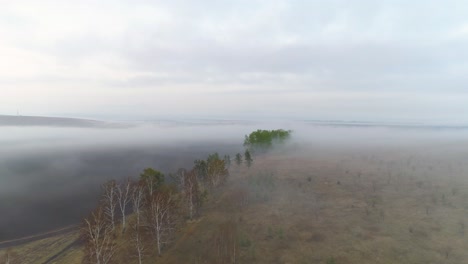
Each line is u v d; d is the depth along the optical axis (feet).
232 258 127.24
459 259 108.06
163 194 169.37
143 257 142.00
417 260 110.11
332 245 128.47
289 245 132.57
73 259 154.71
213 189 242.58
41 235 198.39
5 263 155.63
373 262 111.65
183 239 154.81
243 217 173.78
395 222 146.61
